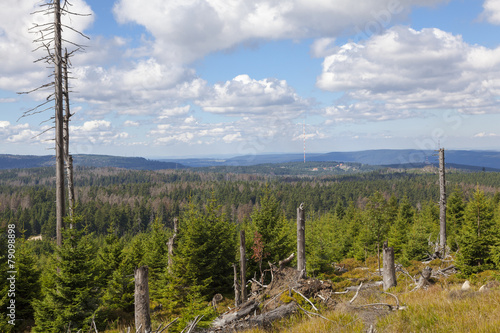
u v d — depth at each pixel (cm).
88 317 1498
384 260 1778
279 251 2522
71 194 1898
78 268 1546
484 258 2095
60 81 1653
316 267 2669
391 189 19638
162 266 2714
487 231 2272
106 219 14325
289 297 1224
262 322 1050
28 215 14762
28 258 1878
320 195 18838
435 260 2880
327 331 799
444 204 3105
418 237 3412
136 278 945
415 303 923
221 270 2331
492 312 717
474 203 2700
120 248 2423
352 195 18900
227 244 2394
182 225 2558
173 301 2020
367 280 2278
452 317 721
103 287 2011
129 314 1927
